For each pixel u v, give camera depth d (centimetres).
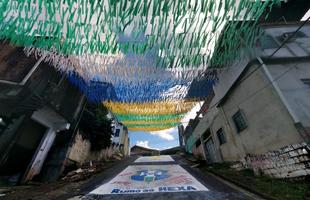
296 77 641
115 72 364
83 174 939
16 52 841
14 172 828
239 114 817
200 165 1109
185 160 1495
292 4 761
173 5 223
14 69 793
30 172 873
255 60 691
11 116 774
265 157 656
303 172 508
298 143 527
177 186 642
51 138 1044
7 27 243
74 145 1152
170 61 309
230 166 916
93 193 580
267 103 643
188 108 742
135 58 311
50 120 1012
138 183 718
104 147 1667
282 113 586
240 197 492
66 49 288
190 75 385
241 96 789
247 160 768
